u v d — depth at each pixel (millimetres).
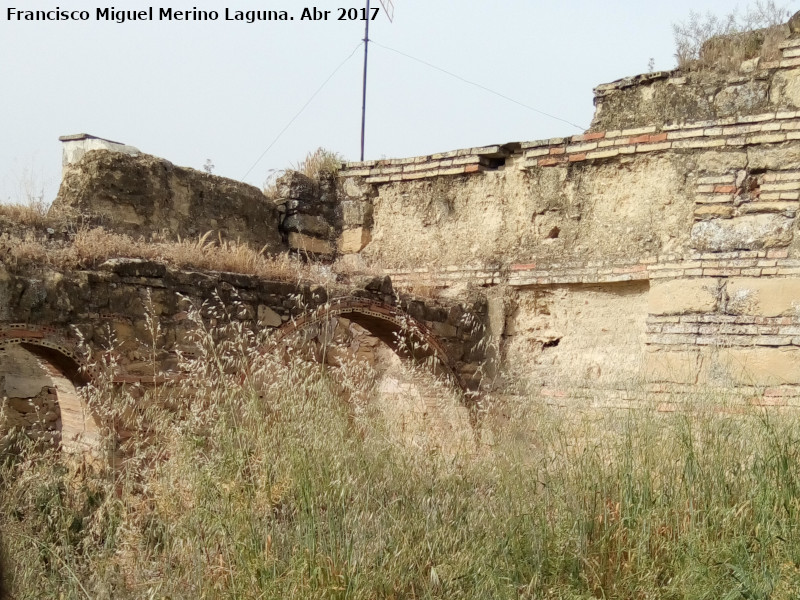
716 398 6879
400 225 13250
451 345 11500
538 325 11797
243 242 12430
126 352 8047
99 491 6504
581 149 11555
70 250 8125
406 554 5449
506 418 7738
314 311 9695
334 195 13766
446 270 12500
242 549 5121
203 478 5457
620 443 6367
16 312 7371
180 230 11594
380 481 5980
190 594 4945
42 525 5867
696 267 10336
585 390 9695
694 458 6082
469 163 12562
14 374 10570
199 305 8648
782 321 9719
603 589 5402
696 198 10484
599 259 11180
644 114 11234
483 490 6262
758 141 10172
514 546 5613
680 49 11258
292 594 4840
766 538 5434
